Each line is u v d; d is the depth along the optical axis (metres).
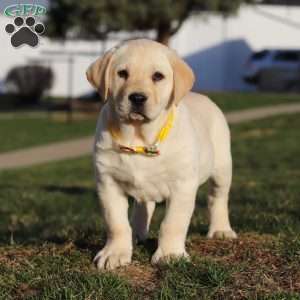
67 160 4.66
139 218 1.62
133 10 6.10
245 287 1.28
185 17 6.61
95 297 1.24
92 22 6.44
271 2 10.55
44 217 2.48
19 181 3.67
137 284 1.31
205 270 1.33
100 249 1.52
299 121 6.19
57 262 1.43
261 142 5.19
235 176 3.59
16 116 7.36
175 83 1.36
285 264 1.39
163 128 1.35
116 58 1.36
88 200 2.91
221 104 7.49
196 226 1.84
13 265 1.43
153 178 1.37
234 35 10.19
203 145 1.49
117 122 1.35
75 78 10.01
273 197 2.57
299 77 9.45
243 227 1.76
